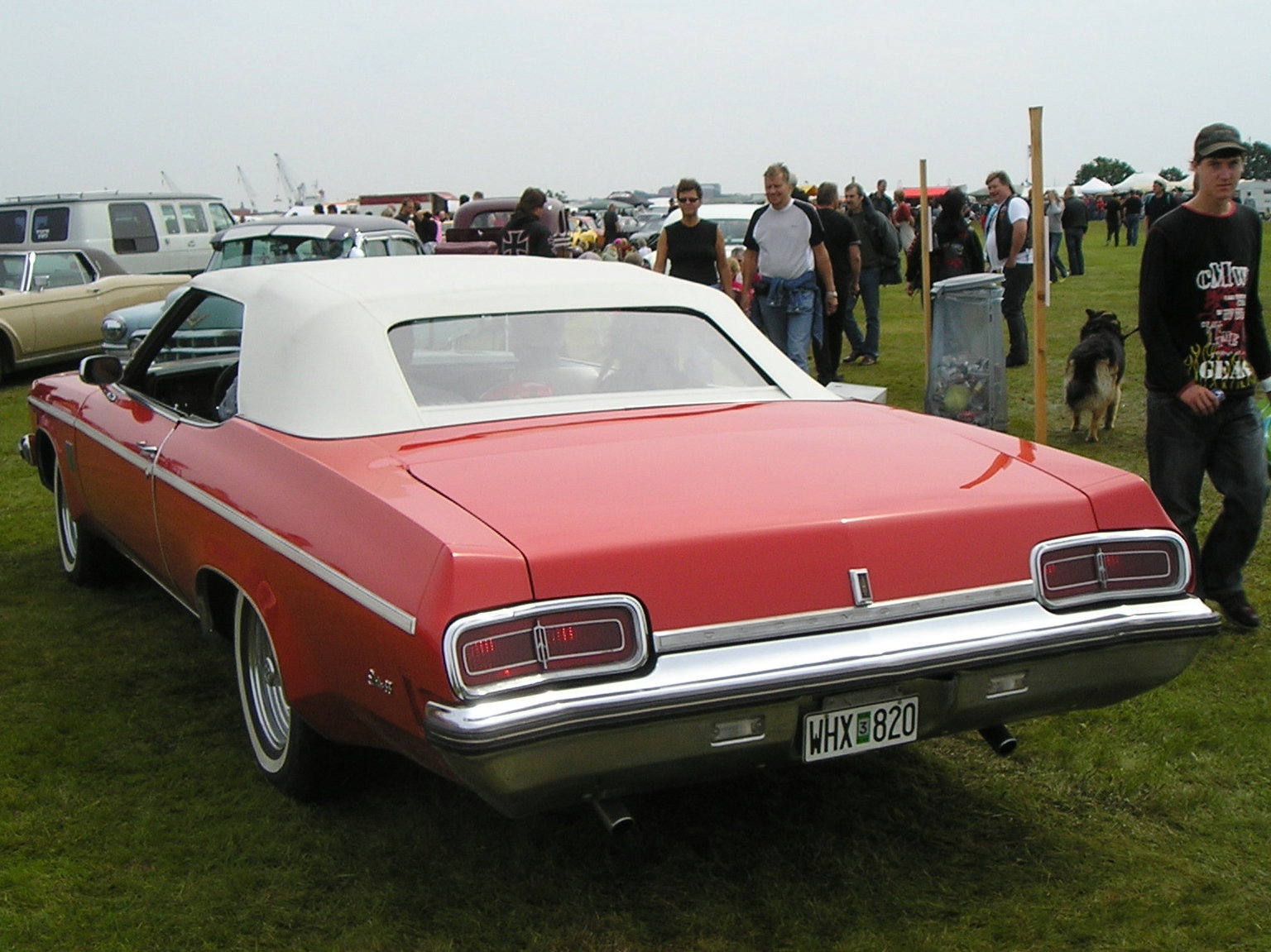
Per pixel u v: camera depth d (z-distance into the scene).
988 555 2.78
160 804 3.51
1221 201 4.37
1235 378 4.45
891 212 24.09
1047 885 3.05
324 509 2.94
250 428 3.50
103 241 16.55
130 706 4.20
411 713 2.56
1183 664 2.97
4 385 12.66
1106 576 2.88
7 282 12.87
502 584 2.45
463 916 2.93
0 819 3.42
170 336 4.44
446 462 3.01
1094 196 60.56
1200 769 3.66
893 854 3.20
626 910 2.96
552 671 2.45
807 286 8.78
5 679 4.43
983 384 8.26
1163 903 2.96
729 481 2.89
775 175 8.62
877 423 3.51
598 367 3.72
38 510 7.01
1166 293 4.45
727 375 3.85
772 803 3.48
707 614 2.56
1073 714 4.03
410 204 22.72
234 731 4.00
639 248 23.31
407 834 3.32
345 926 2.91
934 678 2.73
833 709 2.67
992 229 11.59
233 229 11.66
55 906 2.99
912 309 18.83
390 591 2.58
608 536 2.55
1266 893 3.01
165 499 3.86
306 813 3.44
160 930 2.89
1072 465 3.09
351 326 3.52
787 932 2.86
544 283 3.91
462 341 3.63
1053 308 17.11
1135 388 10.24
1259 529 4.59
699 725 2.54
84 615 5.14
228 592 3.70
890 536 2.70
